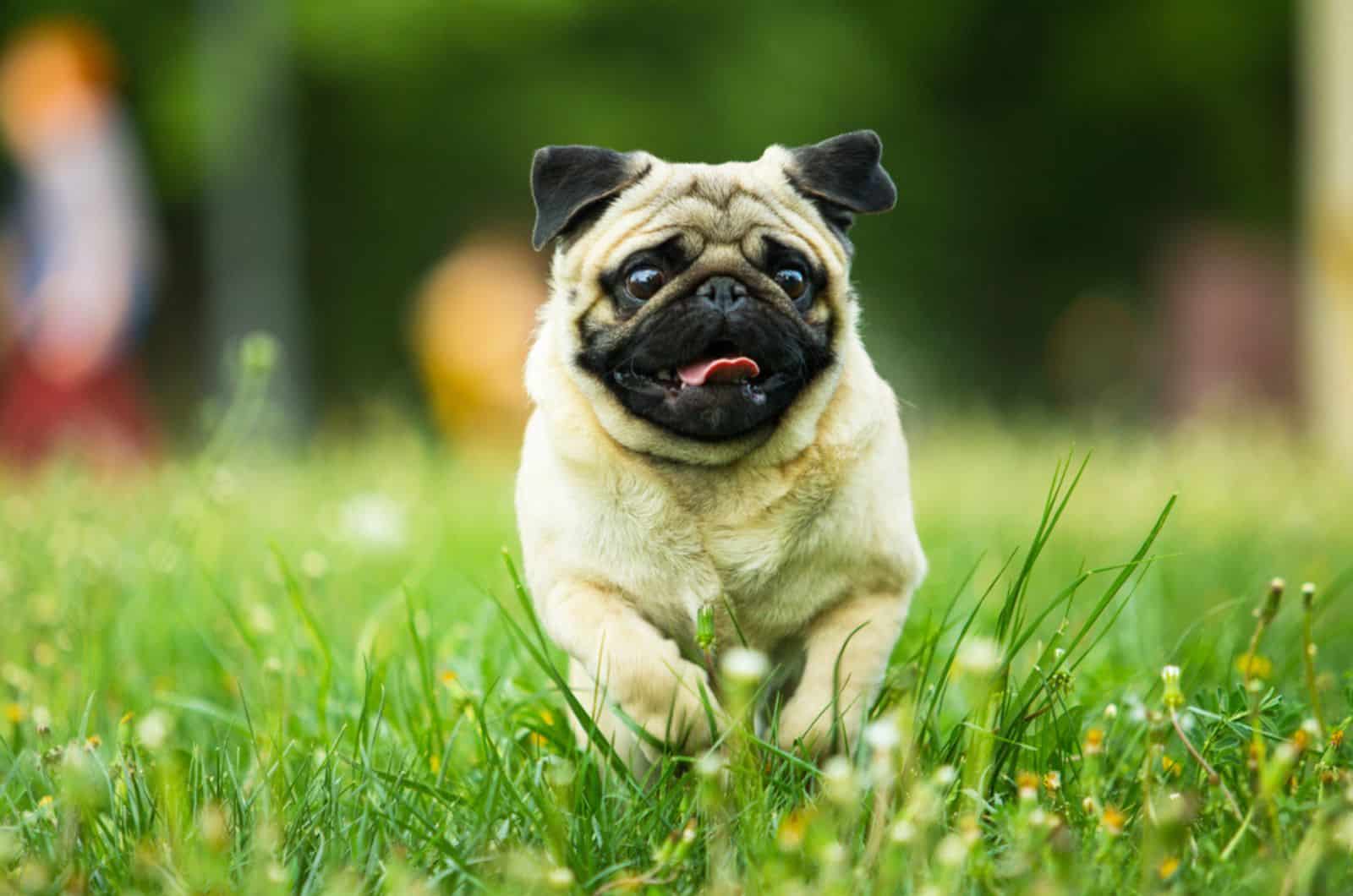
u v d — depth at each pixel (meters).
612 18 37.94
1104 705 7.35
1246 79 39.72
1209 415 29.41
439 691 7.96
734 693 5.20
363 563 11.30
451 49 37.31
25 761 6.92
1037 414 38.38
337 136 40.78
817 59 37.81
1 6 38.41
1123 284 43.34
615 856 5.83
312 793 6.27
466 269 27.66
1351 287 22.28
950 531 13.04
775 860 5.34
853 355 7.48
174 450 23.80
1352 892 5.14
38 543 11.05
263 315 36.38
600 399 7.18
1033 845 5.18
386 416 19.95
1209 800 5.77
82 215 20.73
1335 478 16.95
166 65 37.72
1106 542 12.30
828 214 7.87
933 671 8.30
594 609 7.01
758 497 7.01
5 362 21.66
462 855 5.68
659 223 7.38
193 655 9.23
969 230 42.03
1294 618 9.02
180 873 5.46
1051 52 41.03
